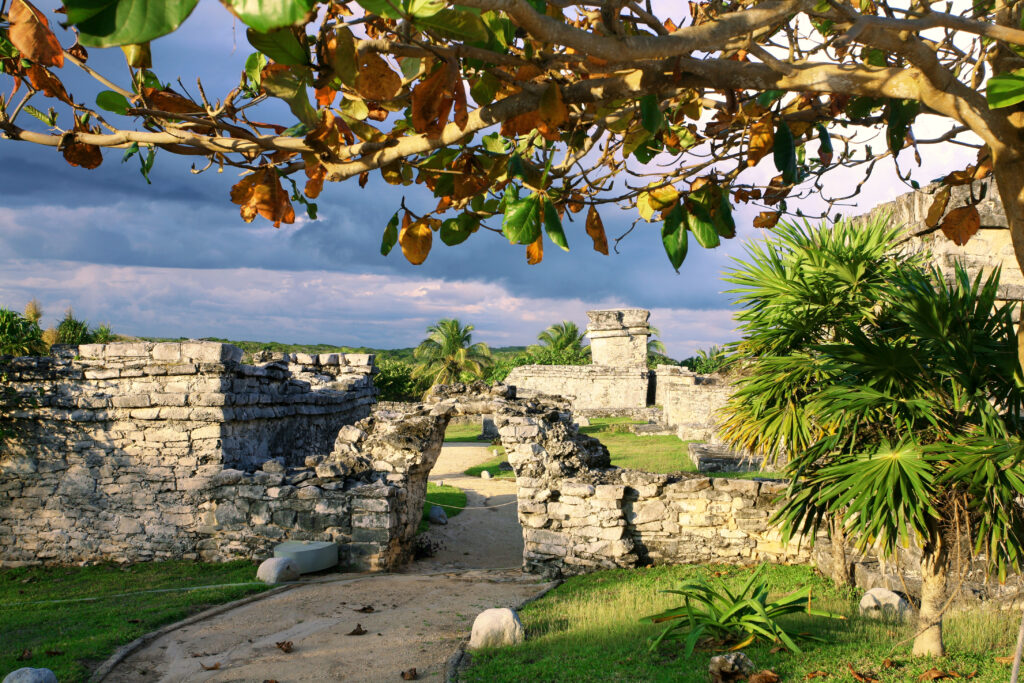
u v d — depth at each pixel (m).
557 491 13.28
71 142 2.02
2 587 13.27
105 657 8.88
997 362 6.18
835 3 2.01
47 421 14.83
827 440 6.77
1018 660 4.03
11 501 14.90
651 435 32.56
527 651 8.20
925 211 12.73
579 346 59.19
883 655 6.82
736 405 8.95
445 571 14.36
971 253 12.56
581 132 2.63
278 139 1.80
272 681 8.02
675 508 12.90
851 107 2.87
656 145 2.90
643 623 8.77
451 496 21.11
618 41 1.79
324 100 1.86
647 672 6.91
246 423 15.52
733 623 7.73
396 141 1.95
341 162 1.93
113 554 14.59
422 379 53.53
